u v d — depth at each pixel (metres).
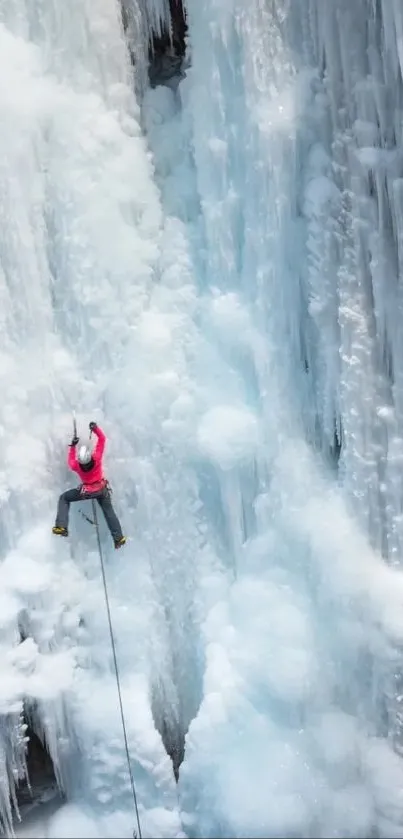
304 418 8.73
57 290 8.70
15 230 8.39
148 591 9.01
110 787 8.65
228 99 8.39
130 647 8.95
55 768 8.89
